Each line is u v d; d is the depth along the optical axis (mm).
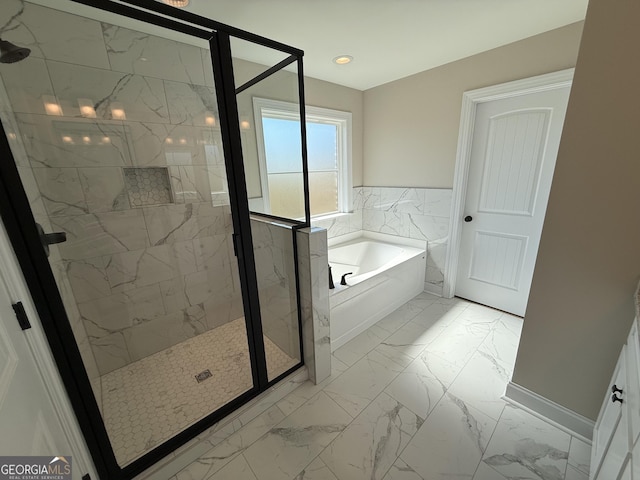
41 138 1452
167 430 1416
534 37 1885
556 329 1311
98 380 1638
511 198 2297
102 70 1587
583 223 1147
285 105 1702
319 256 1574
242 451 1332
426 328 2299
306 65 2305
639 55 924
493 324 2332
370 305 2305
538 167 2119
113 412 1531
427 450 1301
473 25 1733
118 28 1590
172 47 1790
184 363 1939
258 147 1957
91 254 1696
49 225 1467
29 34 1359
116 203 1751
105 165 1680
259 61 1873
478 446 1310
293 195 1756
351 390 1675
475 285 2680
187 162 1996
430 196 2721
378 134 3027
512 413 1478
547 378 1390
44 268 887
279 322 1908
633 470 665
